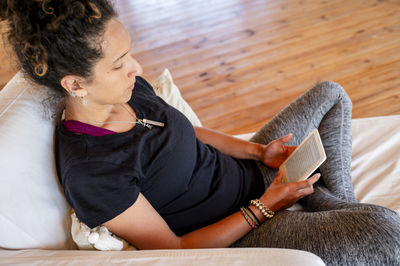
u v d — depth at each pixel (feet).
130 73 2.98
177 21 10.99
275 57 8.82
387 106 6.95
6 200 2.76
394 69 7.80
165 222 3.23
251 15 10.71
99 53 2.66
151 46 10.03
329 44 8.93
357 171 4.46
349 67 8.10
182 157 3.43
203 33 10.21
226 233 3.36
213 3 11.69
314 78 7.97
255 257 2.46
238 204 3.91
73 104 3.11
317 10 10.41
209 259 2.49
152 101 3.65
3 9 2.50
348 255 2.82
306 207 4.07
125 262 2.55
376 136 4.88
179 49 9.70
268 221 3.47
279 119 4.57
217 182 3.84
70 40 2.53
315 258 2.45
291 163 3.89
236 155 4.44
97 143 3.05
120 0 12.59
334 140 4.18
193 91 8.20
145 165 3.23
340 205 3.49
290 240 3.10
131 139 3.18
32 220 2.89
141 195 3.07
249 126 7.09
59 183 3.24
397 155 4.50
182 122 3.57
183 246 3.24
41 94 3.38
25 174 2.93
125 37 2.79
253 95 7.82
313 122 4.41
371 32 9.09
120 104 3.43
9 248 2.86
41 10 2.45
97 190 2.83
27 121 3.19
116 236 3.07
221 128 7.15
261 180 4.24
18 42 2.56
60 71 2.70
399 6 9.91
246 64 8.75
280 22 10.13
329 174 4.03
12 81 3.59
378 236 2.81
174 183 3.42
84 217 2.87
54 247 3.04
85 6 2.52
